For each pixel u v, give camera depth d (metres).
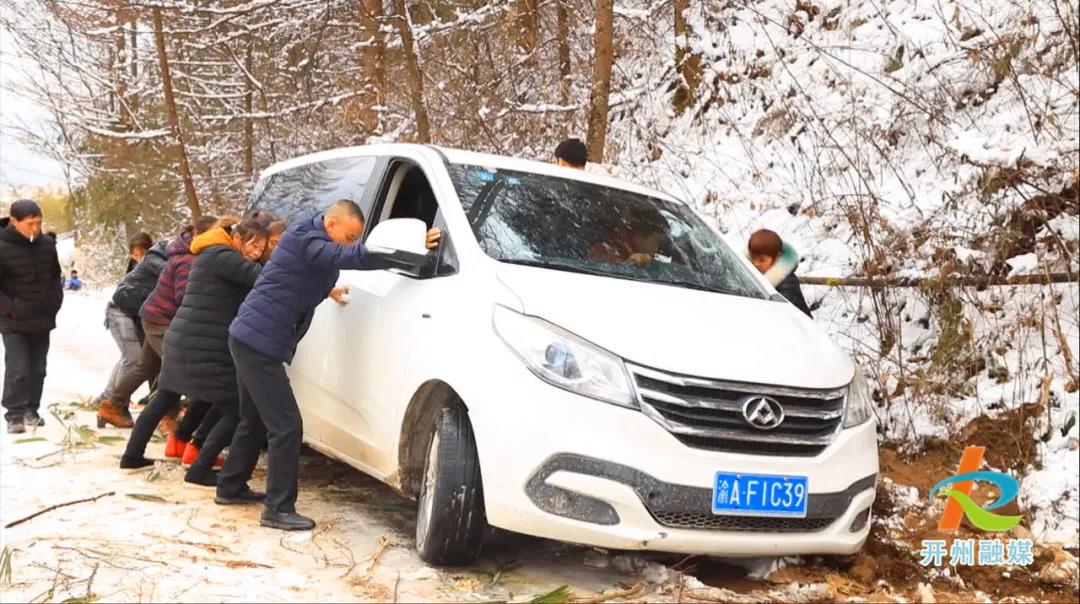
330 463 6.56
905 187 7.46
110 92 15.70
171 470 6.14
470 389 4.08
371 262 4.75
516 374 3.99
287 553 4.47
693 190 9.67
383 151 5.80
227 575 4.10
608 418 3.84
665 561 4.50
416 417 4.54
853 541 4.20
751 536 3.95
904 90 8.20
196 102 16.28
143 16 13.39
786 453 4.03
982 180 6.61
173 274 7.04
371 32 12.48
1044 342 5.82
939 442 5.96
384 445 4.68
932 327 6.55
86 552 4.35
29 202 7.39
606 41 9.18
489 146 11.94
